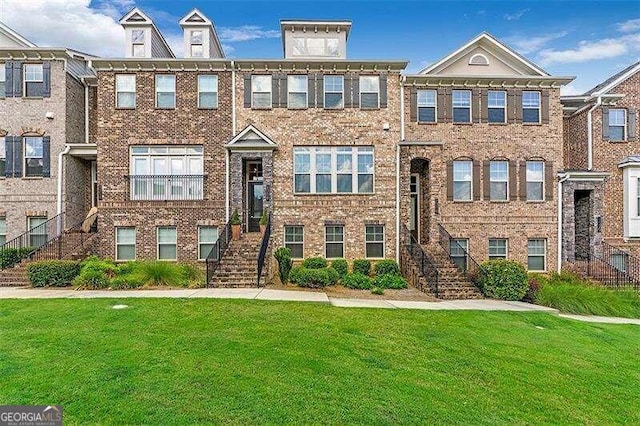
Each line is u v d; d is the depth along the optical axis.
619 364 7.71
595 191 18.16
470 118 18.33
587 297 12.95
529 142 18.38
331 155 17.55
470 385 6.25
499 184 18.30
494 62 18.97
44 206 17.39
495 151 18.27
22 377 5.71
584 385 6.59
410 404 5.45
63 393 5.30
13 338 7.36
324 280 13.93
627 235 18.75
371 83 17.72
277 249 16.00
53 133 17.53
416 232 18.97
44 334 7.60
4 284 13.69
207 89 17.42
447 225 17.95
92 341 7.24
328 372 6.27
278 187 17.30
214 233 17.14
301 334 7.98
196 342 7.29
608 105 19.31
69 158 17.83
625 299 13.29
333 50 18.70
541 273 17.69
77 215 18.42
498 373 6.77
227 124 17.30
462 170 18.27
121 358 6.46
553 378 6.76
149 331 7.86
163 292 12.10
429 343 7.98
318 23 18.34
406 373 6.48
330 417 4.98
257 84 17.52
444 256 16.38
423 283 14.26
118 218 16.88
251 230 18.52
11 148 17.48
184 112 17.27
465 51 18.75
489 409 5.54
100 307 9.69
